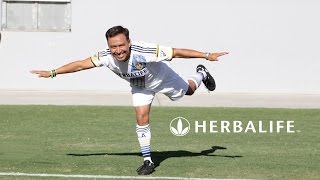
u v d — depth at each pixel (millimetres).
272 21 31922
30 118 23828
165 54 14055
